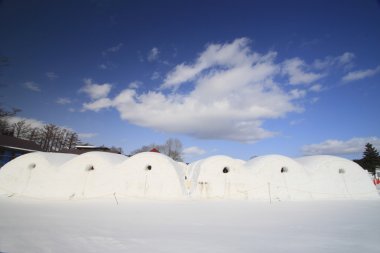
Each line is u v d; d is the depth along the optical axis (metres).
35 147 34.12
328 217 9.48
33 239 5.92
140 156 17.64
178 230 7.04
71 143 63.69
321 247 5.55
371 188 18.23
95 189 16.42
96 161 17.50
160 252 5.07
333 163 18.81
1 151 29.12
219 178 17.09
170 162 17.47
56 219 8.62
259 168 17.67
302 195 17.05
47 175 17.11
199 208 11.91
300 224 8.07
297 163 18.17
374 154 51.53
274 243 5.81
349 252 5.22
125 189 16.30
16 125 51.47
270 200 15.88
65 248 5.27
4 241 5.73
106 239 5.98
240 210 11.31
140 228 7.24
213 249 5.30
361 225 7.98
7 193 16.55
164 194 16.03
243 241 5.95
